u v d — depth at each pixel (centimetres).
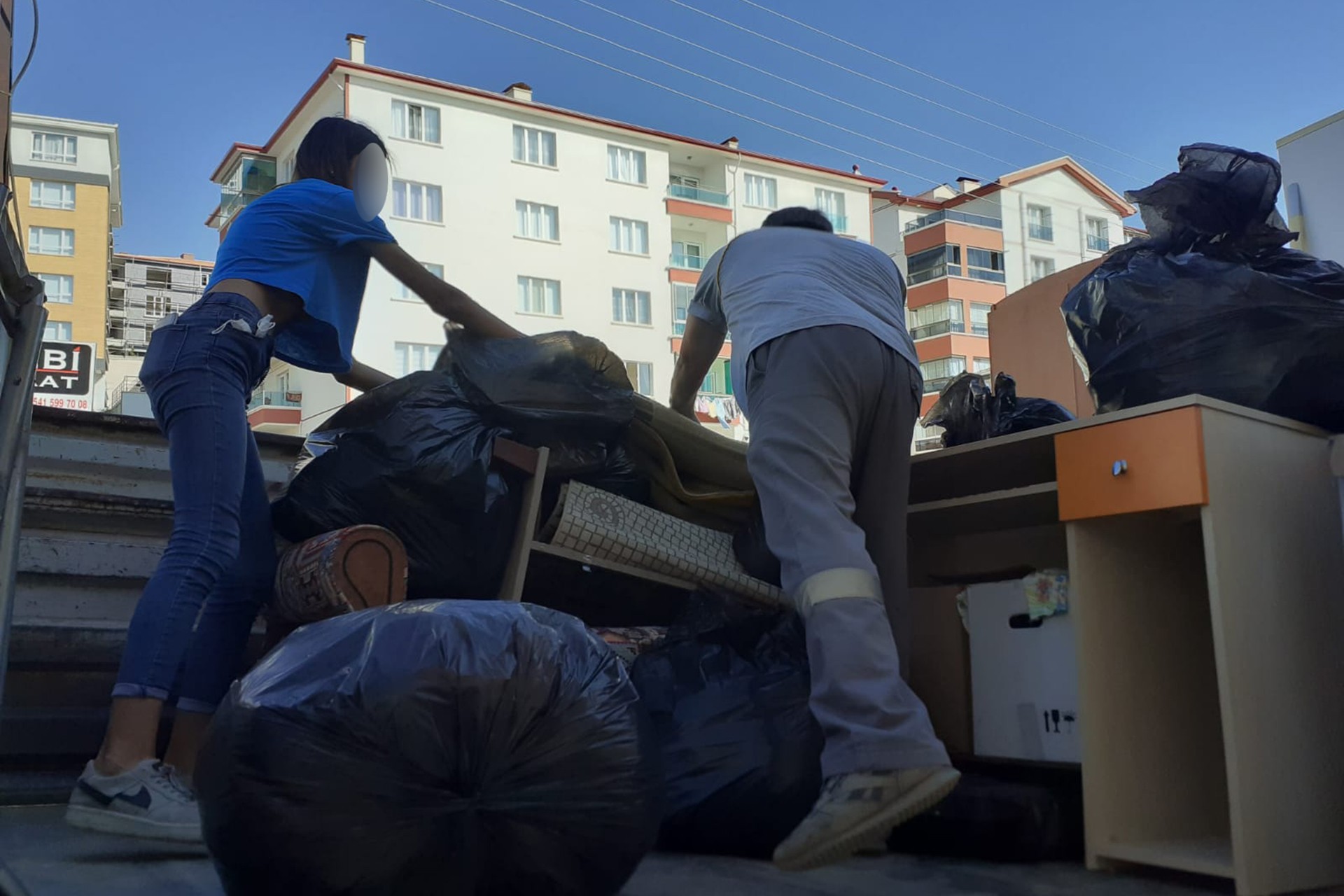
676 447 244
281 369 2672
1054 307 342
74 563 252
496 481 216
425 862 113
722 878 154
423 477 210
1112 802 175
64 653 224
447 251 3120
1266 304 191
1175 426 168
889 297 185
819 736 168
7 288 152
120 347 5194
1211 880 164
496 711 117
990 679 209
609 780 123
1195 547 199
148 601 168
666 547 230
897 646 174
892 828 139
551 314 3238
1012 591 207
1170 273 205
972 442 221
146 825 158
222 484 176
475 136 3195
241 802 114
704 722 175
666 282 3428
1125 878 165
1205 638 196
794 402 163
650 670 187
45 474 276
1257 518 171
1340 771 173
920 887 154
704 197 3572
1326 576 181
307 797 112
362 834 112
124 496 272
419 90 3148
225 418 178
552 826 119
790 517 157
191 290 5400
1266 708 163
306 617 199
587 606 245
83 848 159
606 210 3369
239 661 198
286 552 208
